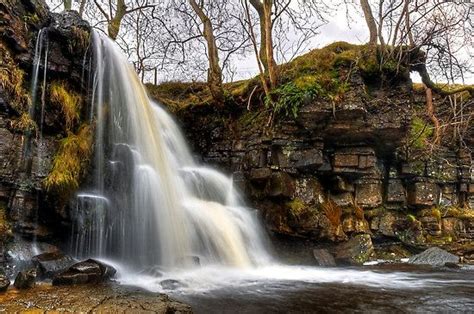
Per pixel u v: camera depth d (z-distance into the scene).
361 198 11.81
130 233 8.20
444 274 8.65
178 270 7.96
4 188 6.71
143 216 8.58
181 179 10.58
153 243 8.52
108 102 9.37
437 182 13.11
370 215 11.84
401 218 12.20
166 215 9.01
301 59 12.12
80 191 7.65
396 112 11.12
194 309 5.36
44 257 6.55
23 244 6.80
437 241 12.03
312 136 11.00
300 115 10.59
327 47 12.09
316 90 10.57
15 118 7.09
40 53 7.97
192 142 12.90
